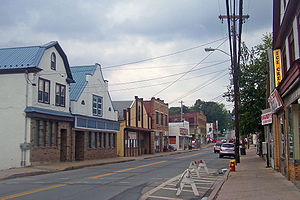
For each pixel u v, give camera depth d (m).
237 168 21.09
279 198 10.09
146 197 11.05
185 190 12.63
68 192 11.88
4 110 22.73
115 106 45.97
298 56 12.63
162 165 24.83
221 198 10.62
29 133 22.41
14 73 22.97
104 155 34.38
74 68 33.19
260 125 29.25
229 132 128.88
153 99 51.81
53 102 25.33
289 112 13.56
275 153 18.17
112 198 10.73
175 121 79.38
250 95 28.86
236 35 21.28
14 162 22.06
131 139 42.16
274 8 15.63
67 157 27.19
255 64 28.64
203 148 81.12
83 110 29.95
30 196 11.09
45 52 24.53
